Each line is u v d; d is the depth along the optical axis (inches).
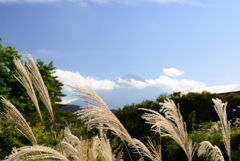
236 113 674.2
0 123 201.6
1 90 657.0
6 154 171.3
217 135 331.3
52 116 65.9
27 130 64.3
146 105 701.9
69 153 78.6
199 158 262.8
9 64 762.8
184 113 757.3
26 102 705.6
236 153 272.8
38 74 63.5
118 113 773.9
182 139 72.6
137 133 627.8
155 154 73.8
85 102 58.6
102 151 66.7
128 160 330.0
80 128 187.0
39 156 50.0
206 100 721.0
